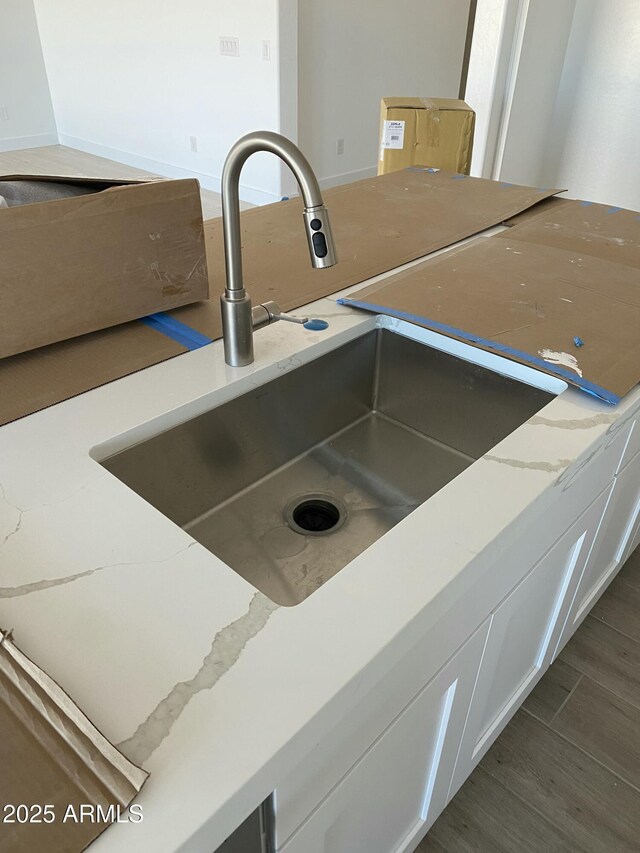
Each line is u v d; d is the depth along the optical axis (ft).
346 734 2.08
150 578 2.10
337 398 3.98
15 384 3.06
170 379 3.18
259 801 1.69
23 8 17.74
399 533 2.29
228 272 3.04
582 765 4.44
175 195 3.33
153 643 1.89
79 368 3.20
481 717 3.62
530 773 4.39
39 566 2.13
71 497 2.43
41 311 3.09
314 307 3.94
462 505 2.43
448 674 2.73
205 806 1.52
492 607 2.85
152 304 3.51
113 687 1.77
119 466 2.85
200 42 14.08
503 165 9.18
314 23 13.29
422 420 4.10
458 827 4.11
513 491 2.51
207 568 2.14
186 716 1.70
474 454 3.94
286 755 1.69
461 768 3.72
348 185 6.05
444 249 4.75
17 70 18.52
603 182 9.47
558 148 9.77
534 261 4.36
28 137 19.65
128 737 1.65
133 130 17.26
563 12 8.55
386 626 1.95
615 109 8.92
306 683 1.79
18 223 2.85
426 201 5.64
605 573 4.86
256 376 3.31
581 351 3.33
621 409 3.04
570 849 4.01
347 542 3.46
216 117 14.83
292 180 14.57
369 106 15.44
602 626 5.40
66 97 18.80
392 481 3.85
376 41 14.62
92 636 1.90
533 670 4.28
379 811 2.82
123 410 2.94
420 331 3.79
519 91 8.66
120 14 15.44
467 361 3.67
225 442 3.36
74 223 3.02
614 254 4.57
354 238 4.86
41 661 1.83
